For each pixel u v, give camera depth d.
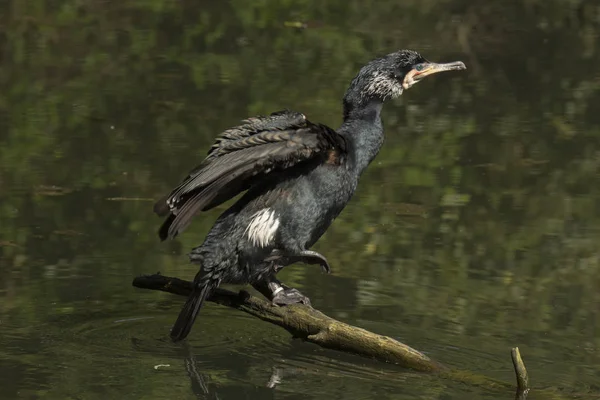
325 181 9.46
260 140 8.94
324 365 9.34
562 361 9.44
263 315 9.52
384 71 10.18
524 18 21.89
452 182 14.38
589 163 15.04
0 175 14.00
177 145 15.16
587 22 21.81
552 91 18.11
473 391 8.76
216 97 17.16
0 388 8.70
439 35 20.78
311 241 9.66
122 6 22.17
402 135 16.05
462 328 10.16
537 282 11.36
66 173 14.16
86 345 9.59
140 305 10.56
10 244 11.92
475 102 17.56
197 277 9.30
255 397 8.73
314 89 17.53
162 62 19.02
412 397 8.66
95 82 17.92
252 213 9.32
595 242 12.42
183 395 8.73
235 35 20.58
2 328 9.91
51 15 21.48
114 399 8.58
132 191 13.55
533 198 13.86
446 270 11.62
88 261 11.55
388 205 13.55
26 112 16.44
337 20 21.58
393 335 9.93
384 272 11.54
